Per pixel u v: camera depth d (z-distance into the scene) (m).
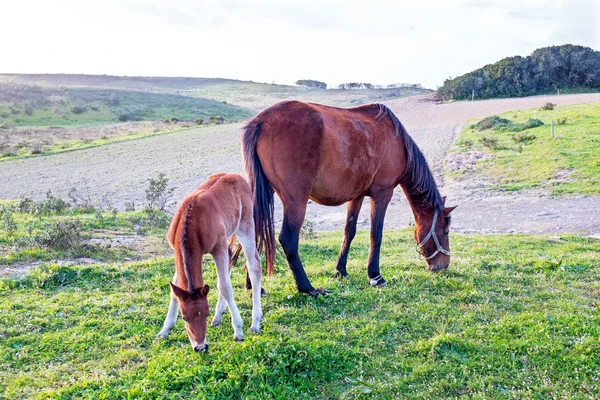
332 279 7.87
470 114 49.88
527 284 7.60
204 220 5.25
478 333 5.69
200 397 4.41
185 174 30.45
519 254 9.93
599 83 66.00
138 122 68.56
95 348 5.45
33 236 10.38
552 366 4.98
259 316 5.94
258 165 6.61
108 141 45.78
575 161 22.39
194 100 103.38
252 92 157.50
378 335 5.79
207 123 62.28
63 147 42.66
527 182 20.88
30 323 6.01
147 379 4.66
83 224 12.95
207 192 5.61
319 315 6.36
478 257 9.40
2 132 53.56
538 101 55.22
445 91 73.12
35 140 47.72
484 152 28.02
